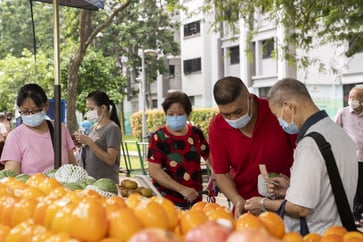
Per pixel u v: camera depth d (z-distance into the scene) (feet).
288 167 12.31
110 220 5.82
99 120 17.02
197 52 109.70
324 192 9.06
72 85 40.78
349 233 7.06
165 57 124.57
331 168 8.87
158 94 129.08
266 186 11.09
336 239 6.71
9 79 84.12
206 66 107.65
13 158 13.87
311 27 36.19
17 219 6.93
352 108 24.64
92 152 16.48
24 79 84.23
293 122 9.50
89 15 40.22
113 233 5.75
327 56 71.05
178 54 110.63
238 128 11.97
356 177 9.35
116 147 16.55
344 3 33.55
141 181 14.33
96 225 5.66
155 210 6.03
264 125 12.03
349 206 9.05
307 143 9.00
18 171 13.85
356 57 70.28
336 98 72.13
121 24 102.27
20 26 104.99
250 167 12.22
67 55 78.02
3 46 106.01
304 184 8.87
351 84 71.46
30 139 14.11
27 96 13.76
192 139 14.62
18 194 8.36
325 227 9.09
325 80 71.56
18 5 104.99
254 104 12.08
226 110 11.38
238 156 12.20
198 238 4.35
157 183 14.60
